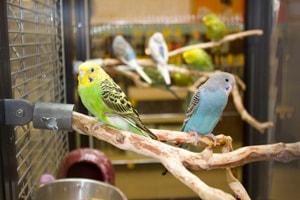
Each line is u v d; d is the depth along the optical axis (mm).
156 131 855
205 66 1851
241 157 700
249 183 1680
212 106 848
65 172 1318
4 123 676
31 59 981
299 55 1012
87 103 781
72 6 1621
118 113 765
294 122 985
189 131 890
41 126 711
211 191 607
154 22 2178
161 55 1828
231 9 2219
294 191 1007
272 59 1510
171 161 677
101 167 1359
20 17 857
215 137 854
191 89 1854
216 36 1787
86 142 1748
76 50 1672
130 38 2199
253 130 1746
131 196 2305
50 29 1243
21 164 824
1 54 668
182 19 2230
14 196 720
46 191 1036
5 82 683
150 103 2564
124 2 2205
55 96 1299
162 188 2389
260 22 1701
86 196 1085
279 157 704
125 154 2504
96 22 2084
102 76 785
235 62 2164
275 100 1381
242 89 1871
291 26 1100
